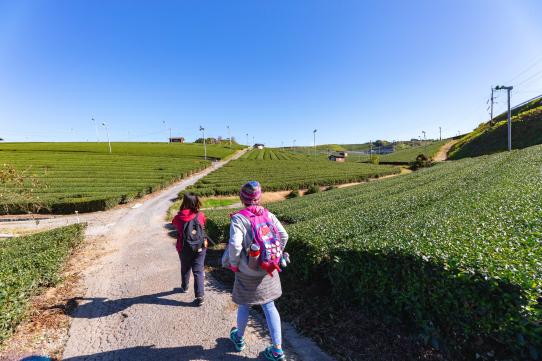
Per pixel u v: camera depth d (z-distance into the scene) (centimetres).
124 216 2100
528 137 5147
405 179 2516
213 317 500
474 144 6512
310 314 472
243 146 15850
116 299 596
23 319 493
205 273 723
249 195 365
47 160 5525
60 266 720
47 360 397
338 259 473
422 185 1712
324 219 820
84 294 626
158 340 439
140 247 1085
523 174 1257
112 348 423
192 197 570
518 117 6184
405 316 405
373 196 1503
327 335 414
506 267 327
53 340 448
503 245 423
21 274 510
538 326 272
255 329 452
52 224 1961
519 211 631
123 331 468
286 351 390
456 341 344
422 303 367
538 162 1669
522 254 378
